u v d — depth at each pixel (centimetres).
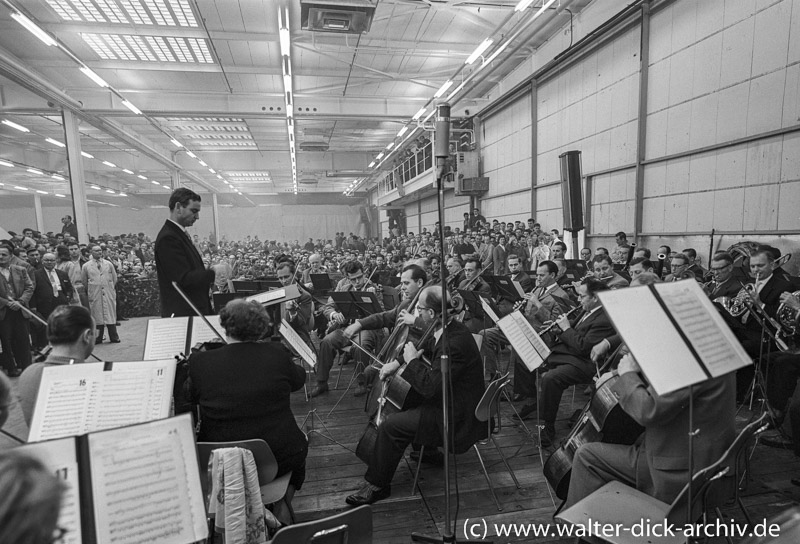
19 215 2789
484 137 1487
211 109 1348
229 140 1966
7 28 871
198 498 132
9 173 2111
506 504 254
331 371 531
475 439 250
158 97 1314
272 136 1925
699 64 662
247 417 192
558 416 377
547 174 1102
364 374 418
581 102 953
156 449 129
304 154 2488
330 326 486
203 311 285
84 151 2023
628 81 810
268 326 211
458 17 891
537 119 1134
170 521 127
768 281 370
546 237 989
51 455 115
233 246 2383
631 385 175
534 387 368
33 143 1858
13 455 65
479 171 1512
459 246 1155
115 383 172
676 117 709
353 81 1265
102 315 733
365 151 2448
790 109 538
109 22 848
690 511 154
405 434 248
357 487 278
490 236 1091
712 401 165
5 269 550
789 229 543
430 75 1202
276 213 3416
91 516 117
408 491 270
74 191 1223
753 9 577
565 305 430
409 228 2545
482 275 528
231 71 1109
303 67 1148
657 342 145
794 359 313
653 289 157
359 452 268
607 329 327
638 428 217
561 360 342
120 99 1223
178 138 1878
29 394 185
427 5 797
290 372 206
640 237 794
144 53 1002
